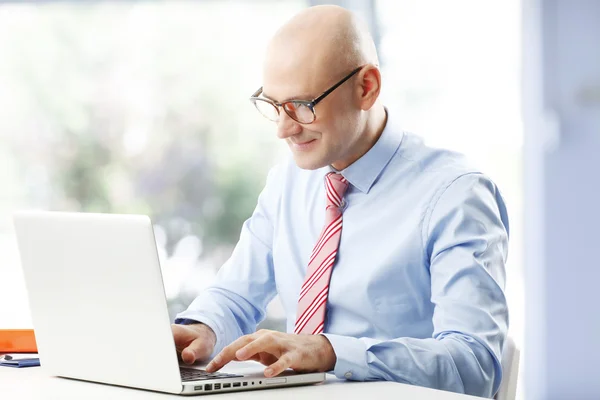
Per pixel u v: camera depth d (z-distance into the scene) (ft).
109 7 15.10
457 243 7.09
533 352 14.60
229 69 14.82
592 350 14.51
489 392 6.53
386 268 7.50
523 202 14.49
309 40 7.24
